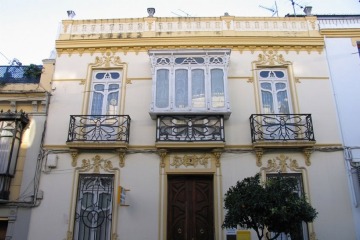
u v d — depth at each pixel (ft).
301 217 21.06
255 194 21.39
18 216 29.58
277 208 20.47
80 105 33.17
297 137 30.91
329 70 34.04
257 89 33.50
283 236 29.14
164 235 28.78
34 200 29.91
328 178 30.12
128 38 35.19
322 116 32.22
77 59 35.01
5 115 31.78
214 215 29.50
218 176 30.27
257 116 32.01
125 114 32.58
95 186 30.91
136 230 28.94
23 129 32.50
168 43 35.01
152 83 32.50
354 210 29.17
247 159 30.78
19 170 31.09
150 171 30.60
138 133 31.78
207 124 31.32
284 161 30.71
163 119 31.71
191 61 33.45
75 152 31.01
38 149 31.60
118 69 34.91
